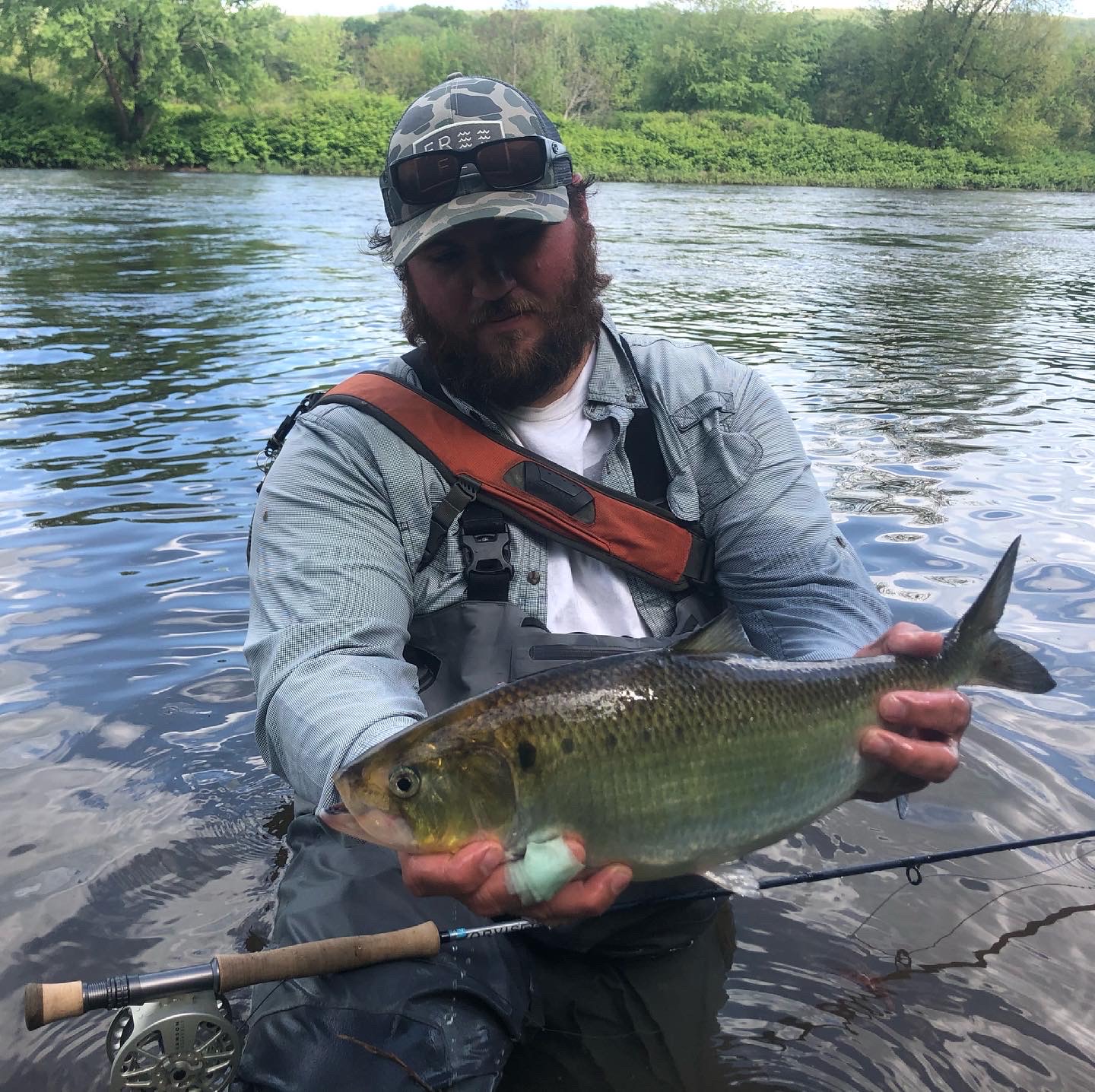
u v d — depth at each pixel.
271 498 1.07
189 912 1.09
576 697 0.79
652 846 0.81
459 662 1.04
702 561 1.14
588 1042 0.93
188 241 7.19
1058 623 1.70
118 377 3.38
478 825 0.76
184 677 1.55
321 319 4.42
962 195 15.86
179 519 2.16
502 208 1.01
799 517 1.13
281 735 0.94
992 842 1.18
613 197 12.91
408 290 1.12
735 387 1.17
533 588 1.08
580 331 1.09
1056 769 1.31
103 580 1.87
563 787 0.77
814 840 1.19
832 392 3.29
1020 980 0.99
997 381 3.51
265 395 3.15
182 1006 0.80
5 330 4.12
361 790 0.76
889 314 4.95
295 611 1.00
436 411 1.08
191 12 17.00
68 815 1.23
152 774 1.32
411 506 1.07
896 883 1.13
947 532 2.09
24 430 2.79
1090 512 2.22
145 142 16.48
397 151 1.06
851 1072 0.89
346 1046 0.84
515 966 0.96
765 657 0.86
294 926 0.91
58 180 13.16
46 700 1.48
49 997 0.76
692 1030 0.94
